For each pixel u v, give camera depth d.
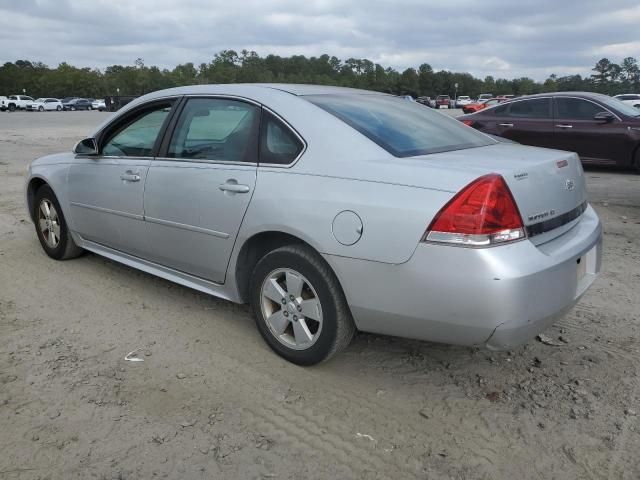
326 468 2.49
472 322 2.60
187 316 4.00
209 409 2.90
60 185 4.77
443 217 2.59
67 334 3.69
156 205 3.86
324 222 2.93
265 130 3.36
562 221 2.98
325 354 3.13
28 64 137.62
